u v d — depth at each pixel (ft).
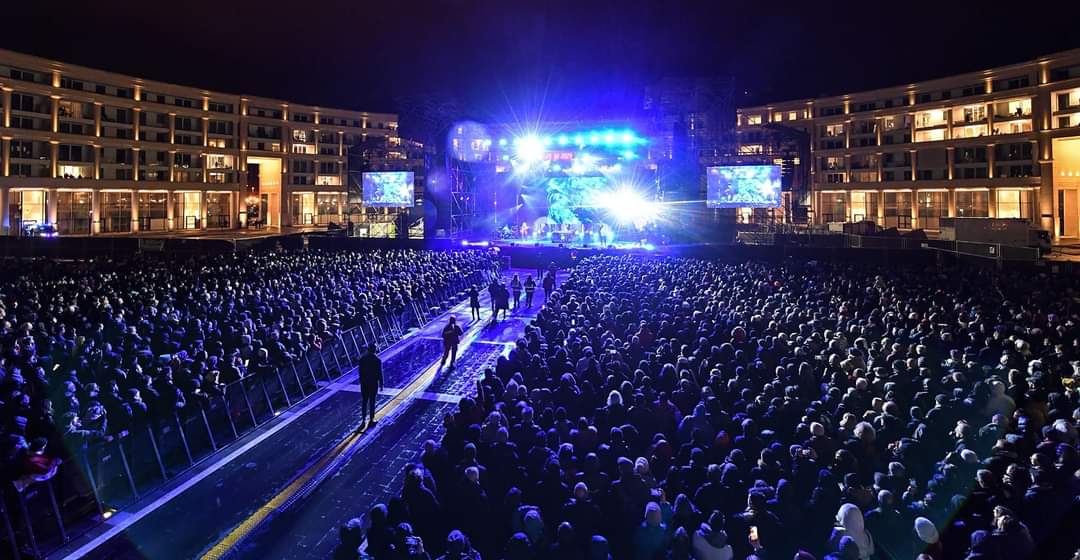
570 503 21.85
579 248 143.54
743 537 21.21
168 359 38.68
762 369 37.19
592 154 164.45
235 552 28.43
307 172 288.71
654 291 71.15
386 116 304.30
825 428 28.32
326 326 56.39
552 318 56.34
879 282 78.38
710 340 45.60
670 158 158.71
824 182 254.68
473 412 31.63
